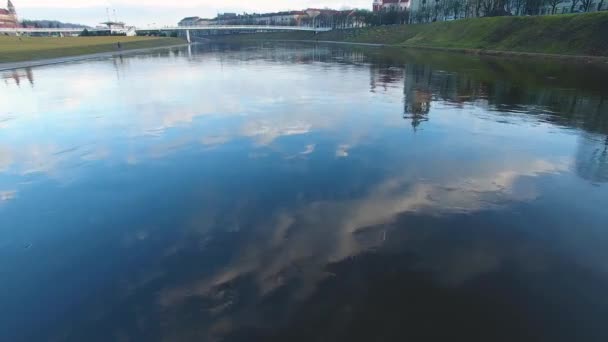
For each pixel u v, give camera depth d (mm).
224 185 8320
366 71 30250
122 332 4418
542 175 8836
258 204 7434
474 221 6742
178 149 10773
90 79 26281
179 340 4270
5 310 4816
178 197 7805
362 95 19094
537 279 5199
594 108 15680
